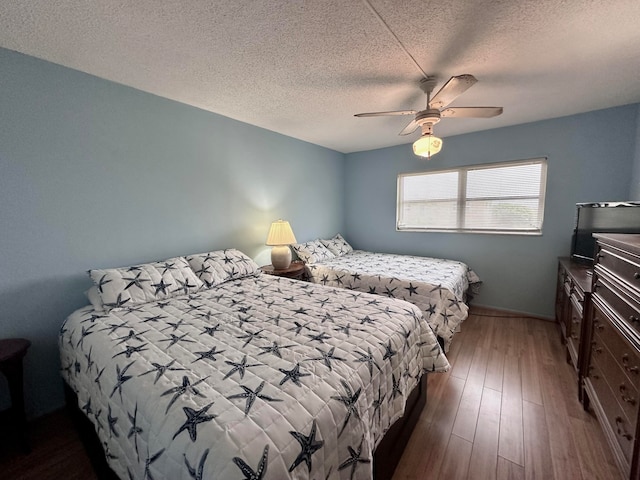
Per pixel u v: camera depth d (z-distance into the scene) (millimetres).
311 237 4066
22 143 1688
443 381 2098
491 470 1378
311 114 2777
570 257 2750
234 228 2996
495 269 3502
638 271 1142
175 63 1812
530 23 1427
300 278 3242
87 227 1976
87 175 1958
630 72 1962
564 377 2107
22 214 1707
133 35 1513
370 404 1132
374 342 1340
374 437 1140
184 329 1477
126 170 2152
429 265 3354
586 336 1752
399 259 3750
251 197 3156
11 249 1681
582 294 1828
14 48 1616
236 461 712
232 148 2918
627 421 1197
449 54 1721
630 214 2225
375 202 4426
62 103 1829
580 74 1993
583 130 2848
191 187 2588
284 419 850
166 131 2379
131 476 971
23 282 1729
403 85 2139
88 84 1935
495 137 3338
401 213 4258
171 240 2469
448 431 1628
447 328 2379
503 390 1978
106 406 1131
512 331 2910
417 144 2088
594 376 1595
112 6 1283
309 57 1748
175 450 801
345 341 1334
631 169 2648
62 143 1839
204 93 2279
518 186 3301
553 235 3111
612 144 2721
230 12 1337
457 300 2426
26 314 1745
